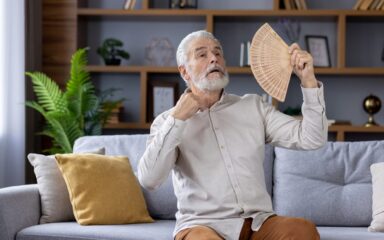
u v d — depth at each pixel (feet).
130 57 17.58
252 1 17.30
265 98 16.93
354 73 16.20
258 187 7.98
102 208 9.50
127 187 9.86
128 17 16.98
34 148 16.42
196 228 7.60
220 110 8.22
